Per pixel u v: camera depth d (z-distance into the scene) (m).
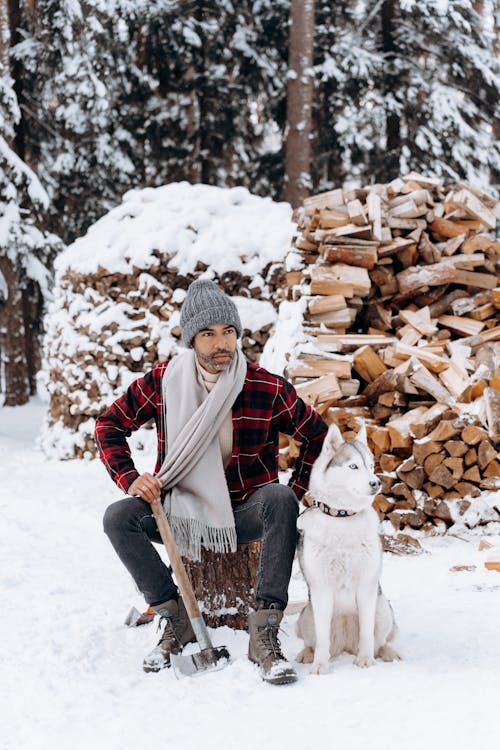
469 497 4.86
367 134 15.84
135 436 7.43
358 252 6.30
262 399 2.90
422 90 15.18
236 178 16.55
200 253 7.71
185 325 2.86
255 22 16.16
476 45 15.32
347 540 2.53
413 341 6.06
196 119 16.12
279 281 7.79
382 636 2.72
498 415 4.92
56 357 8.52
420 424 4.99
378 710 2.23
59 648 2.86
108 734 2.16
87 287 8.15
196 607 2.65
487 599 3.45
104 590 3.77
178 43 15.45
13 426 12.44
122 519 2.75
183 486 2.87
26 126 14.90
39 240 13.54
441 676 2.49
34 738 2.15
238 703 2.35
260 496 2.82
